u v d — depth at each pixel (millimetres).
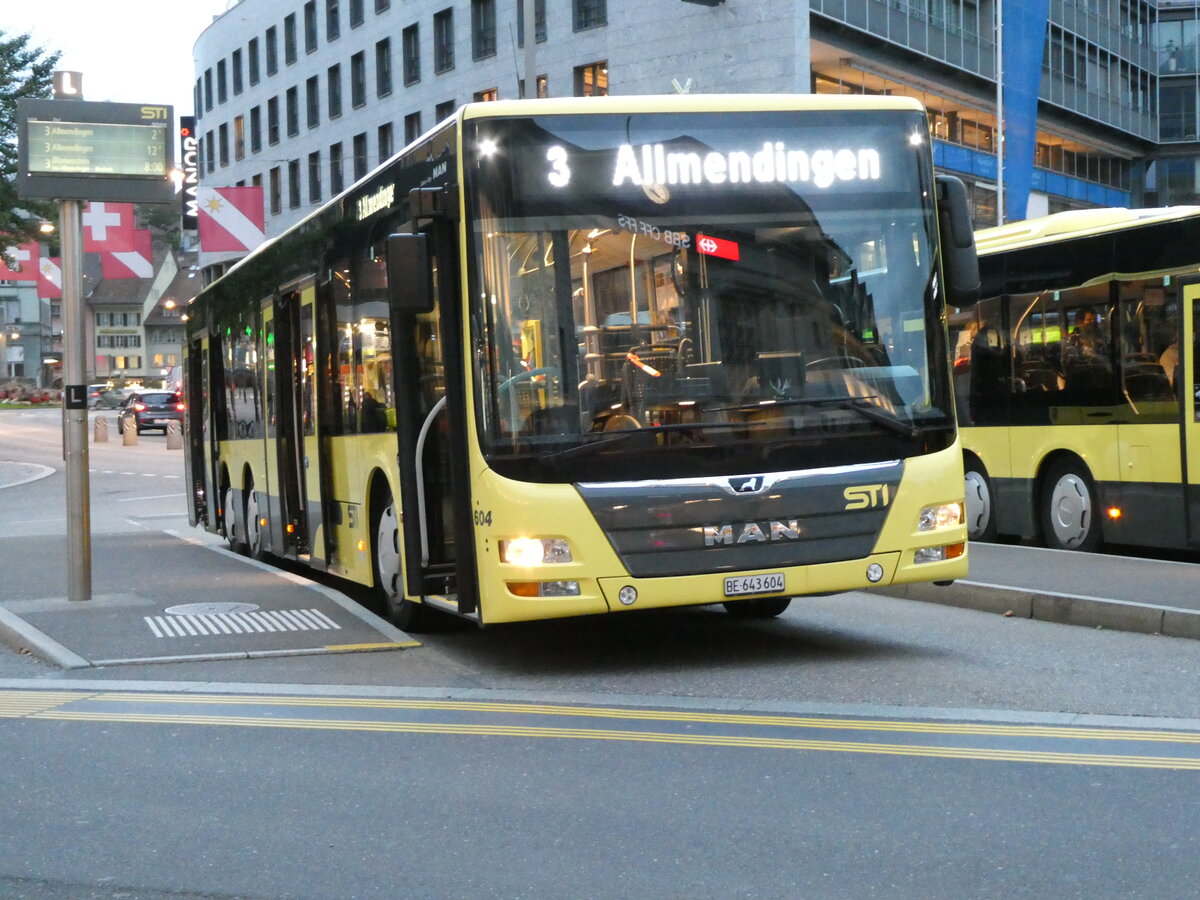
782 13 41625
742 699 8031
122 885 4867
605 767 6484
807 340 8914
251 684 8711
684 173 8883
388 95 59562
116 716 7840
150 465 40312
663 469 8609
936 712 7535
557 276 8664
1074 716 7375
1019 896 4590
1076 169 61531
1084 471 14344
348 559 11727
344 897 4703
